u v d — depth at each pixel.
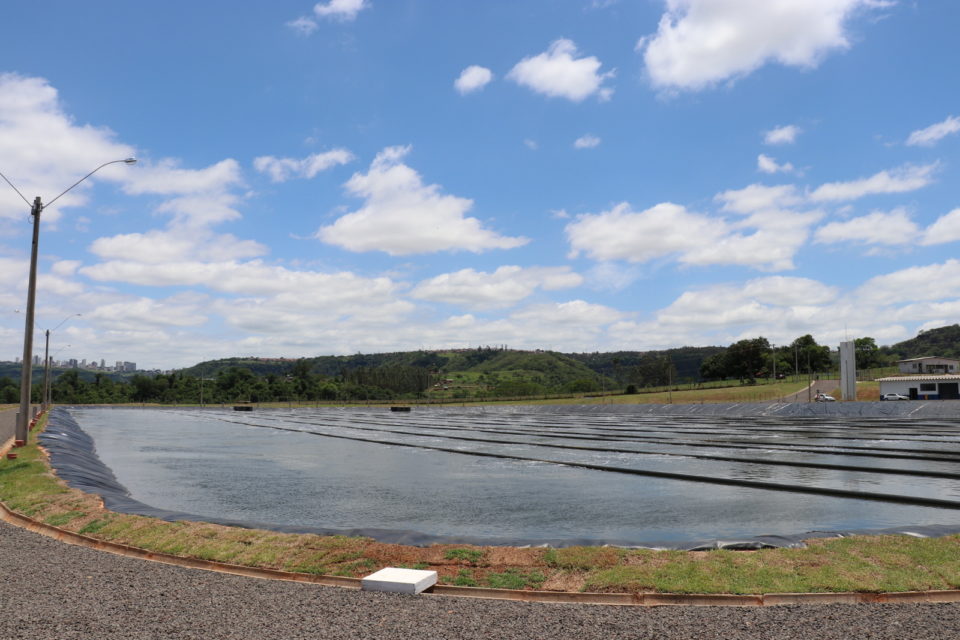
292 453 35.66
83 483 18.72
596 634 6.75
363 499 19.50
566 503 18.56
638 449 35.50
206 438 48.12
